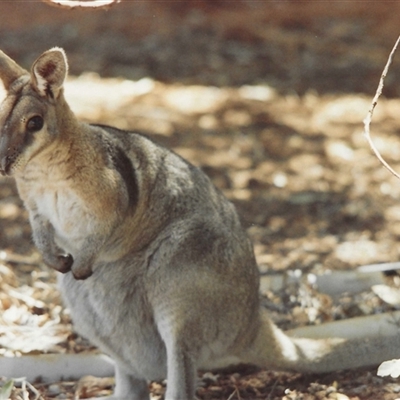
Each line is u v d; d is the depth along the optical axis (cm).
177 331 892
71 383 973
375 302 1132
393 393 915
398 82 2014
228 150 1680
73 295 952
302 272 1270
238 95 1939
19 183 892
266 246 1359
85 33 2289
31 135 827
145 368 942
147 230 918
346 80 2027
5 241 1342
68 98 1884
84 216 891
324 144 1703
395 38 2277
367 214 1451
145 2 2477
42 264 1261
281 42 2233
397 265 1202
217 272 902
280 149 1686
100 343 953
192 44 2219
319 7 2444
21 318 1081
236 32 2283
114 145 917
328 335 1035
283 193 1522
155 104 1883
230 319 915
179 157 971
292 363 957
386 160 1636
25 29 2322
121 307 927
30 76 846
